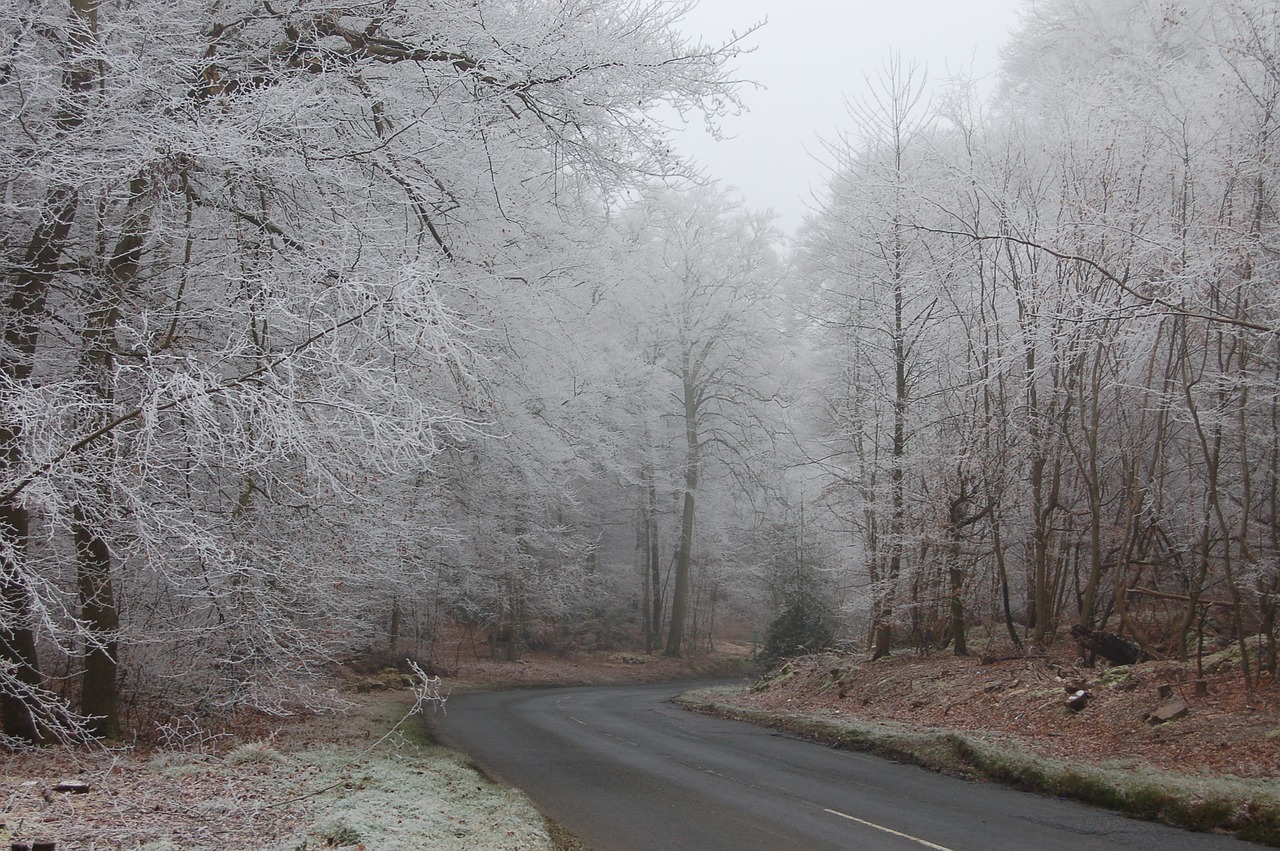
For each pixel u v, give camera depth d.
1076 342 12.73
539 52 10.18
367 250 9.15
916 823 7.83
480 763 10.66
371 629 17.69
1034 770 9.66
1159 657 13.77
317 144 9.63
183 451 8.51
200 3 9.87
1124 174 13.49
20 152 8.76
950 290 17.56
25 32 8.14
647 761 11.26
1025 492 16.86
